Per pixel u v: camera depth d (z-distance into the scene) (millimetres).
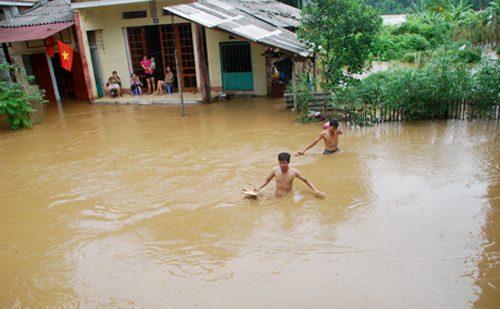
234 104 15359
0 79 17016
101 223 6047
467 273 4379
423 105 10898
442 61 10891
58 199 7000
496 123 10320
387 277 4367
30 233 5871
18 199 7113
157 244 5352
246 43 16438
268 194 6629
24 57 18094
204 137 10547
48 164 8984
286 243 5160
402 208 5895
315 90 12594
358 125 10938
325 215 5797
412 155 8156
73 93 19891
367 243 5043
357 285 4262
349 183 6871
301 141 9641
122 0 15430
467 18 27328
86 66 16797
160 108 15297
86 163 8891
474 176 6902
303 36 11484
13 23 17203
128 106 16125
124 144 10297
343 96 11094
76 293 4457
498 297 3990
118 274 4762
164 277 4625
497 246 4844
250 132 10789
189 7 13867
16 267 5016
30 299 4398
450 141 8969
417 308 3879
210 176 7594
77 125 12953
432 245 4930
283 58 14188
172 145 9953
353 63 11305
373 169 7473
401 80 10953
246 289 4312
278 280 4430
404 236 5156
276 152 8852
